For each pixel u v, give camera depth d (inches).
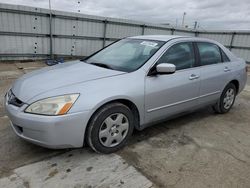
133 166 106.3
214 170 107.1
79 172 100.0
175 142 131.6
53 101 97.1
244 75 189.2
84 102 100.5
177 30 616.4
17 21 394.3
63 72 123.0
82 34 472.1
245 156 121.3
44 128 95.3
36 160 107.1
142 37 155.7
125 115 116.0
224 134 146.6
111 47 159.5
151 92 122.0
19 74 303.7
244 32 571.8
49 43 439.8
